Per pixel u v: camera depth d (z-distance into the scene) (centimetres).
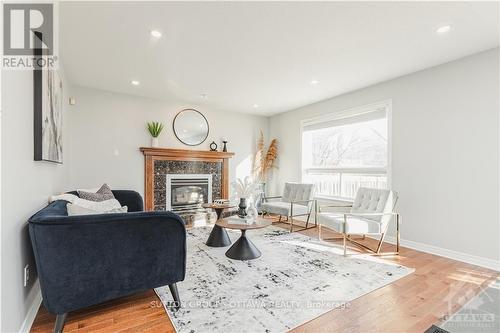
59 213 162
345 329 157
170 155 456
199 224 461
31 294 162
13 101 133
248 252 279
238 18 212
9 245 125
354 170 416
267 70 323
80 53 274
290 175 538
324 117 457
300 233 393
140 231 164
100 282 155
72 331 152
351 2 191
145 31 232
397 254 299
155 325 159
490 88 264
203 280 222
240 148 552
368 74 334
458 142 287
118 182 415
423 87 318
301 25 222
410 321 166
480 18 211
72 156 378
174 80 359
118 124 416
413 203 326
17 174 138
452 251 289
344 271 245
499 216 257
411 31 232
